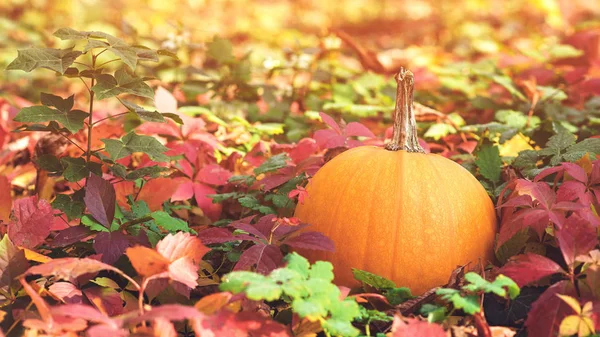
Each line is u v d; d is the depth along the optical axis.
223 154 1.50
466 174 1.17
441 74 1.88
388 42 4.06
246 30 4.04
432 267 1.11
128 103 1.12
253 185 1.32
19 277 0.97
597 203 1.13
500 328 1.04
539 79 1.83
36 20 3.32
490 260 1.14
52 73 2.46
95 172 1.15
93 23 3.41
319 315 0.98
